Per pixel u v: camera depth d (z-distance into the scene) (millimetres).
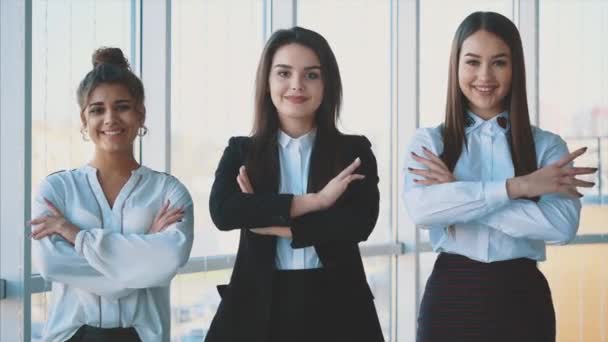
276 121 2582
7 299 3318
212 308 4113
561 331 5172
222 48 4133
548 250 5145
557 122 5164
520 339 2623
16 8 3287
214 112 4090
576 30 5180
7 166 3320
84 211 2504
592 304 5199
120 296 2455
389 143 4988
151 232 2539
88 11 3588
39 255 2438
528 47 5113
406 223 5016
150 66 3871
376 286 5020
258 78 2572
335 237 2416
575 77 5184
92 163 2594
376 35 4902
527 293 2650
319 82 2521
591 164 5180
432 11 5020
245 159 2568
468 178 2760
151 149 3898
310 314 2375
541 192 2600
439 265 2744
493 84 2713
